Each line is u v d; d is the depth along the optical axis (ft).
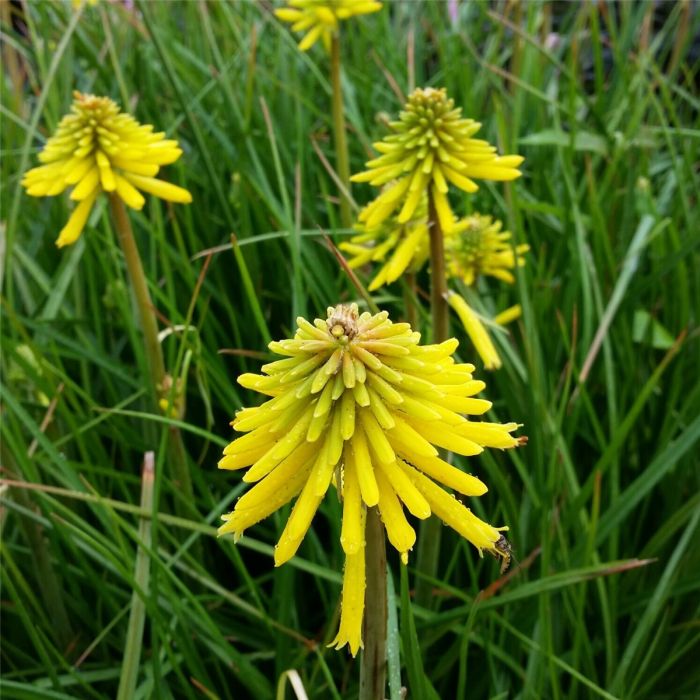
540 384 1.08
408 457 0.52
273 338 1.38
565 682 0.97
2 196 1.34
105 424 1.15
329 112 1.74
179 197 0.96
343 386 0.50
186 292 1.32
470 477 0.51
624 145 1.42
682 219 1.52
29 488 0.84
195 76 1.70
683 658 0.96
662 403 1.18
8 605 0.98
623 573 1.04
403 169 0.84
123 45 1.75
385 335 0.52
